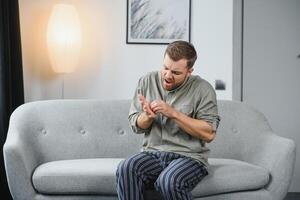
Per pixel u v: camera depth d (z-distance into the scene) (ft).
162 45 12.15
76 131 9.62
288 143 8.47
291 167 8.40
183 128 7.16
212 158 9.33
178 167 6.96
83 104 9.86
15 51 10.98
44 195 7.98
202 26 12.21
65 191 7.87
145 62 12.12
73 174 7.84
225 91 12.34
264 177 8.21
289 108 12.82
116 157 9.62
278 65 12.74
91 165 8.23
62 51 11.18
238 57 12.50
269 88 12.74
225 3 12.26
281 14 12.69
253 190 8.23
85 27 11.99
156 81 7.80
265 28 12.66
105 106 9.87
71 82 11.99
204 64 12.25
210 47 12.25
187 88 7.57
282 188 8.37
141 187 6.95
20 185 7.91
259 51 12.66
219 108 10.02
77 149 9.52
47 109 9.70
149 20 12.11
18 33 11.10
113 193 7.89
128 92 12.10
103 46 12.04
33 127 9.41
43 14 11.87
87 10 12.00
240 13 12.47
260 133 9.57
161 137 7.54
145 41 12.09
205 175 7.49
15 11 11.03
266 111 12.77
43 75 11.89
